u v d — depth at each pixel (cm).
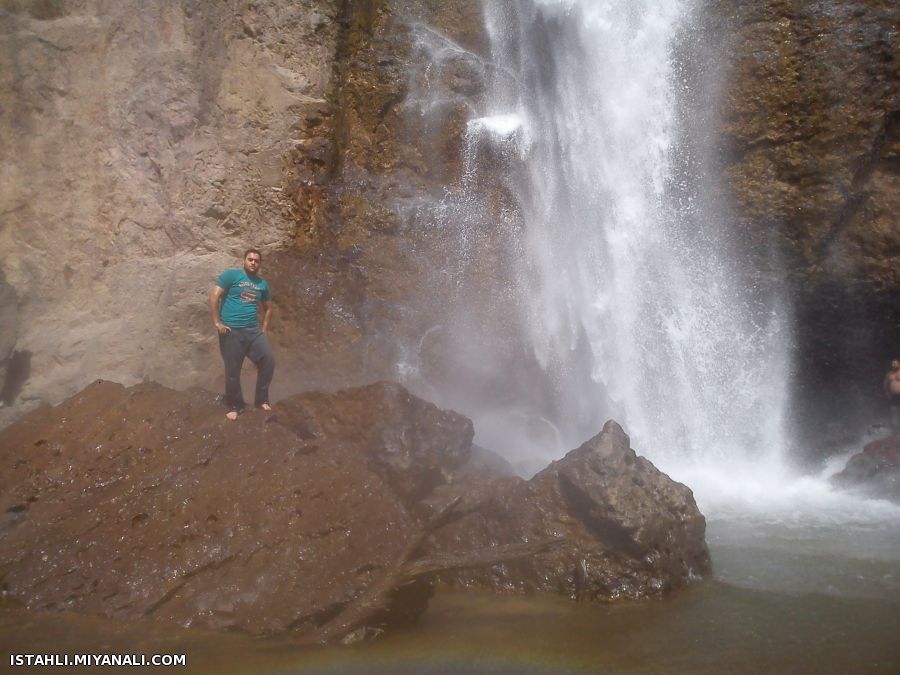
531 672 510
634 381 1204
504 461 869
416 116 1272
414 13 1327
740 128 1170
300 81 1259
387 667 518
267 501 673
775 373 1234
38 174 1225
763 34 1159
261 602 590
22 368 1136
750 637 561
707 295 1207
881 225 1142
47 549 645
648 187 1211
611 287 1214
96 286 1198
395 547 645
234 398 816
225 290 827
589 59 1238
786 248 1173
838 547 764
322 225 1218
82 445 782
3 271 1189
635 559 651
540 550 658
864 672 507
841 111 1131
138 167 1216
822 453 1227
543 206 1230
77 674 505
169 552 632
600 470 686
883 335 1218
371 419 798
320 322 1148
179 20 1216
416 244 1206
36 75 1226
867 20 1122
